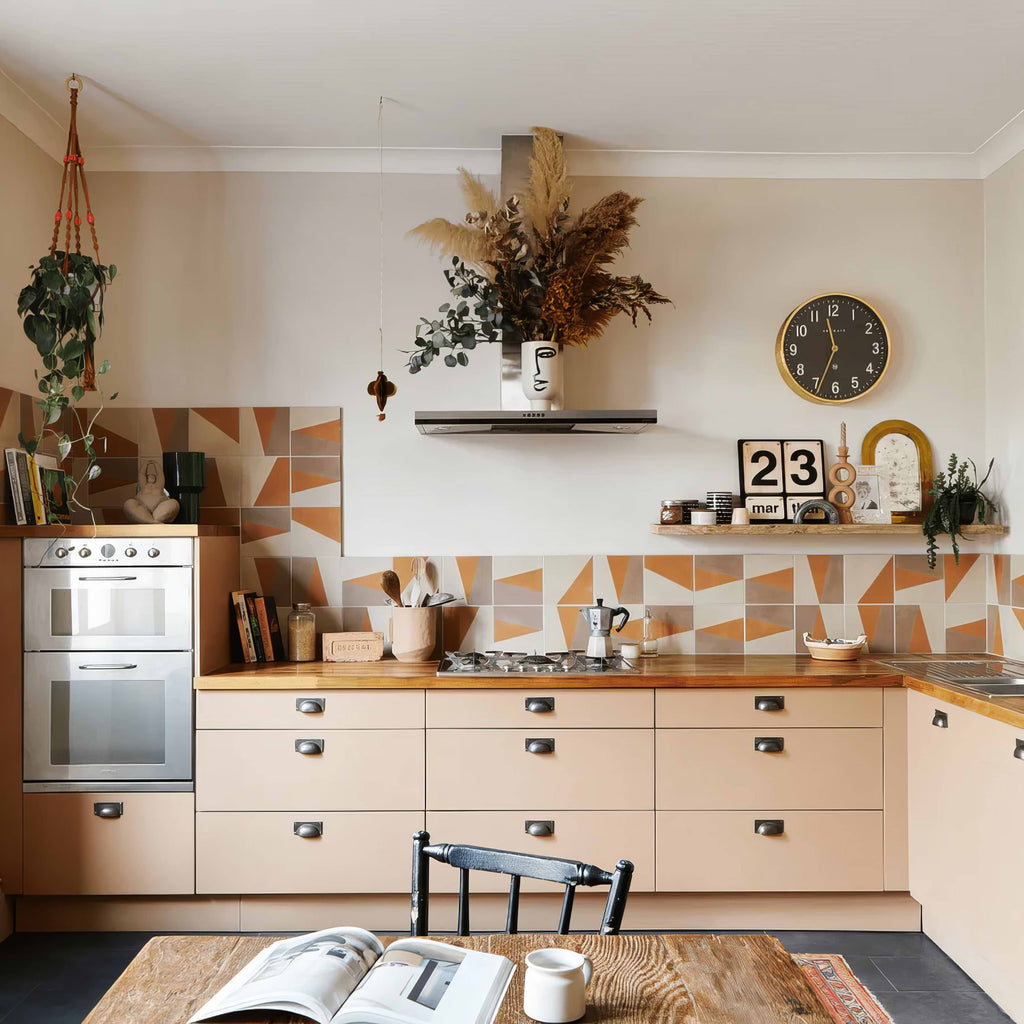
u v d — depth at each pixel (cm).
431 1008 117
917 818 309
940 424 373
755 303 372
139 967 134
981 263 374
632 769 313
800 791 315
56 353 298
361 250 369
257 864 312
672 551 369
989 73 304
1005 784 254
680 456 370
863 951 302
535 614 367
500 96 321
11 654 310
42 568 311
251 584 366
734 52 291
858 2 263
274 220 369
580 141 357
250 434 366
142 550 312
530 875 157
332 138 355
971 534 357
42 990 275
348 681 312
